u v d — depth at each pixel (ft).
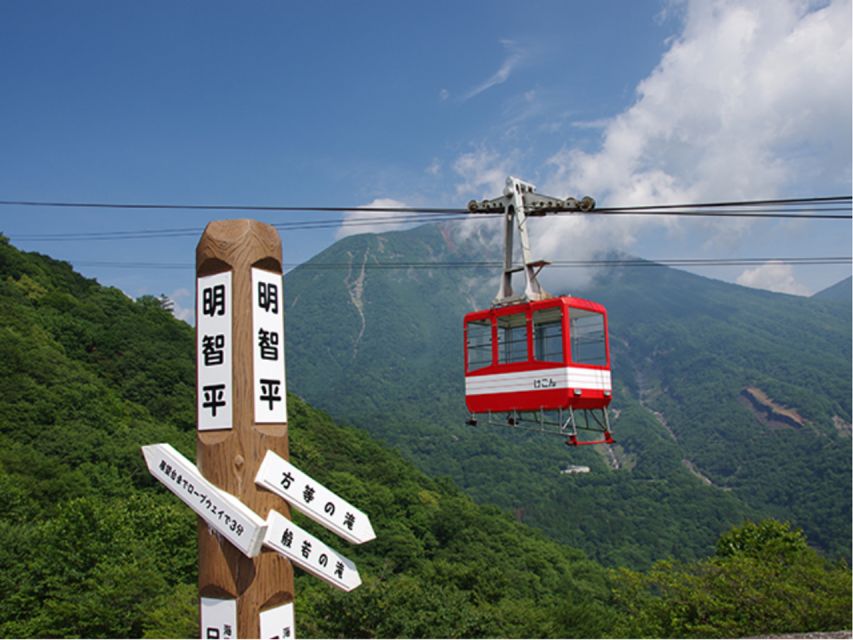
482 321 56.54
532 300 53.83
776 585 72.54
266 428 16.43
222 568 15.46
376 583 79.41
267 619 15.58
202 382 16.63
